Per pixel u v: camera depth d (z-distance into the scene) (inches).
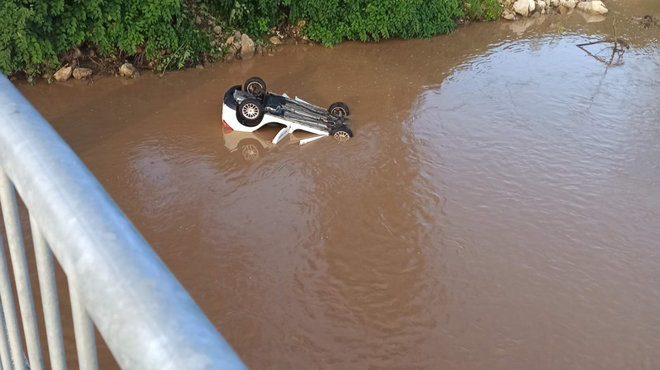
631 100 587.8
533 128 518.0
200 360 22.6
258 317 304.2
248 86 494.0
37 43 486.3
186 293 26.5
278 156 444.1
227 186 404.8
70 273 28.5
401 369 281.3
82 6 503.2
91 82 520.1
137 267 27.0
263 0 608.1
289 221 374.9
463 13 773.9
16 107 40.9
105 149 434.6
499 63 660.7
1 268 50.9
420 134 492.4
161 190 393.7
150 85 529.7
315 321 303.9
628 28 817.5
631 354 298.5
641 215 410.3
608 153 487.2
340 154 453.7
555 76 634.8
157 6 528.4
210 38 588.4
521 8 831.7
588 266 357.7
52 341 39.2
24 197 34.6
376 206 395.5
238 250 348.2
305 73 590.6
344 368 279.9
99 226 29.4
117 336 24.7
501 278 341.7
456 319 311.3
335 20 655.8
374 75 599.8
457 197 413.4
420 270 342.6
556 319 316.2
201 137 460.4
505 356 291.9
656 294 339.6
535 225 390.9
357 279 333.4
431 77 608.1
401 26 681.0
